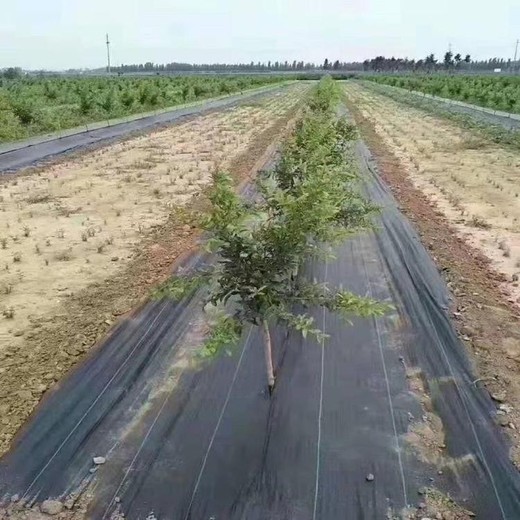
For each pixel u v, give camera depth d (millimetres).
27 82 52969
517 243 10000
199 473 4594
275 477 4551
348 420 5211
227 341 4547
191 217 4797
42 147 20703
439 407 5391
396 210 11867
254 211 4867
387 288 8000
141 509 4277
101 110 30781
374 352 6309
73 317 7203
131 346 6449
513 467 4629
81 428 5121
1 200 13164
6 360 6188
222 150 19953
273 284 4754
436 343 6473
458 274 8469
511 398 5484
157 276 8484
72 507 4305
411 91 53000
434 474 4559
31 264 9055
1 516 4223
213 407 5398
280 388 5672
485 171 16219
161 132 25422
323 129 9680
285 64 175125
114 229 10930
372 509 4242
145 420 5227
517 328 6863
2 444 4930
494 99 34344
